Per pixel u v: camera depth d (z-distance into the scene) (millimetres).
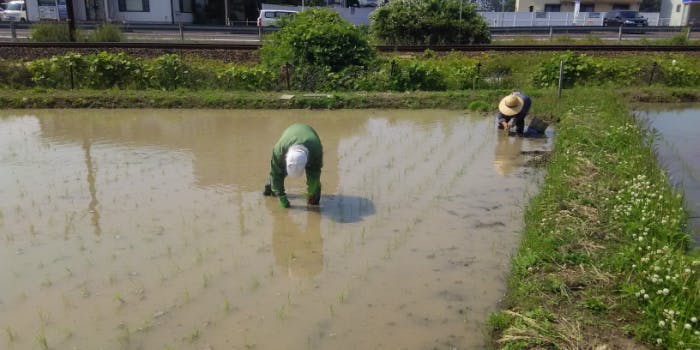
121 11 37719
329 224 6000
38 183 7348
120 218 6117
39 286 4645
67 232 5730
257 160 8586
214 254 5254
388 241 5582
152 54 18625
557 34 31891
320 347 3871
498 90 14703
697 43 23875
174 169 8047
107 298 4465
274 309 4332
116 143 9742
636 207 5508
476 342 3936
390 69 15312
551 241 5086
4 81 14891
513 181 7539
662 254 4492
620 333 3795
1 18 35938
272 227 5902
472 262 5129
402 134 10508
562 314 4047
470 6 24422
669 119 12281
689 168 8141
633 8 47219
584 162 7492
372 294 4562
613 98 12969
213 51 18875
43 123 11609
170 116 12602
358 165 8297
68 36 22547
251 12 43312
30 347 3842
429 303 4430
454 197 6883
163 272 4891
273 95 14148
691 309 3756
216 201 6684
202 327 4082
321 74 15125
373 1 48438
